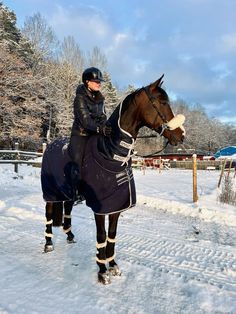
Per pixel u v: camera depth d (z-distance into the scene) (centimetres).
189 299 387
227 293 404
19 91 3125
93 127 419
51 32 4197
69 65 4241
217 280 445
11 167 1902
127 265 486
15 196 1034
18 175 1531
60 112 3716
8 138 3111
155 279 441
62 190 487
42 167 536
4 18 3800
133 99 406
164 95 400
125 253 546
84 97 433
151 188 1348
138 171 2688
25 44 3866
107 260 449
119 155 405
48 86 3597
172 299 387
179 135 392
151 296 394
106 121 427
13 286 403
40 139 3269
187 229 740
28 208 859
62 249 550
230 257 542
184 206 942
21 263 481
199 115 8050
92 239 614
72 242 587
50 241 544
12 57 3081
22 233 638
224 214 847
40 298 377
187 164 3506
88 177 422
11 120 3061
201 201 1012
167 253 555
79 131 445
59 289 402
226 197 1016
